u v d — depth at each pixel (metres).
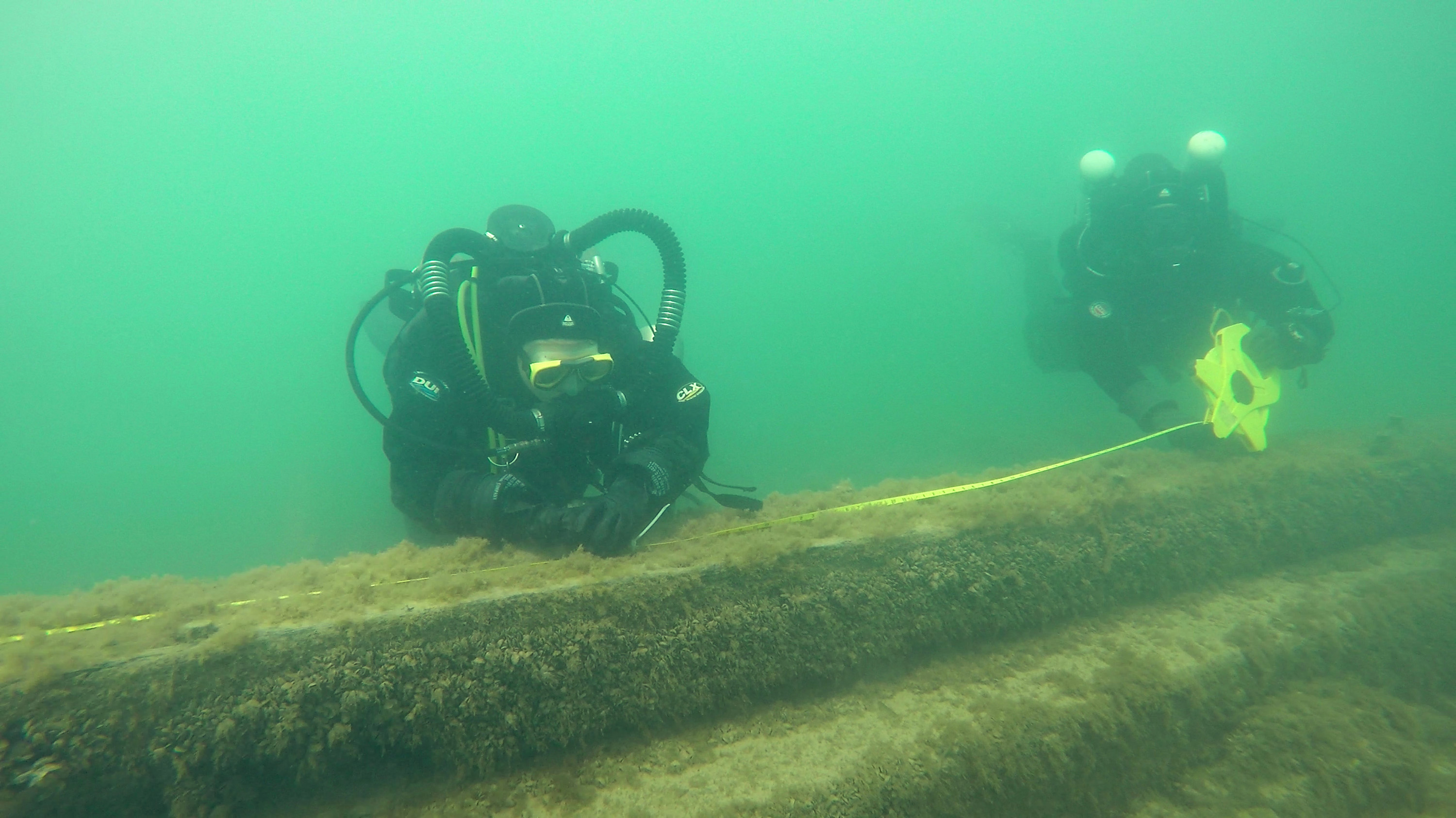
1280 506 2.57
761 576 1.72
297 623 1.37
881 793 1.47
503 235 2.15
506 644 1.48
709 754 1.59
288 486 6.09
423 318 2.17
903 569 1.87
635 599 1.58
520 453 1.97
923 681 1.86
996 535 2.02
